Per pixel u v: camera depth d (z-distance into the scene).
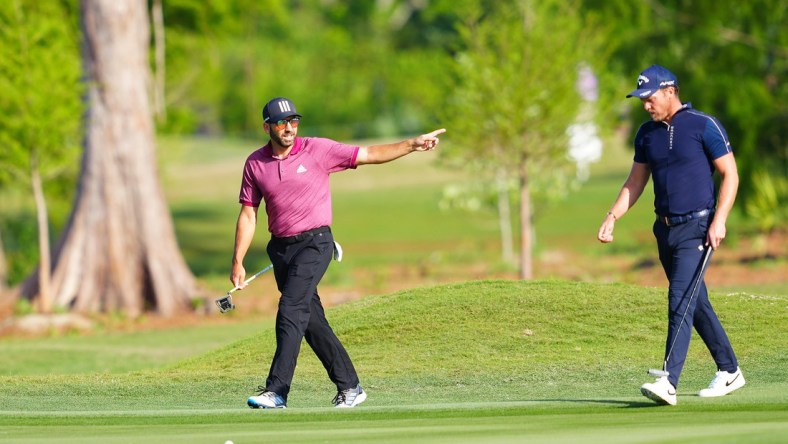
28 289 83.19
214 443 18.17
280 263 26.02
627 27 87.31
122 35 83.00
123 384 34.12
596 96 84.81
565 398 26.77
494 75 80.12
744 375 29.47
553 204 101.56
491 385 30.98
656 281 77.62
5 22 74.69
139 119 83.75
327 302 79.06
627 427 18.95
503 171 92.56
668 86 24.00
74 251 82.75
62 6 96.69
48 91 74.25
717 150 23.75
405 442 17.62
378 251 123.50
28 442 18.95
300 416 22.41
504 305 40.16
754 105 85.94
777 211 90.62
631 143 95.75
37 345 63.06
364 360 35.91
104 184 82.75
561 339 36.50
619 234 121.06
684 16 86.75
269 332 42.56
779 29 86.12
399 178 194.88
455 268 102.00
